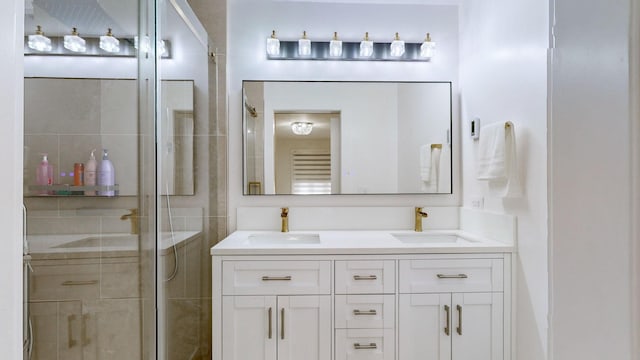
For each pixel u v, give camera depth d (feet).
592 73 0.89
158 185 4.90
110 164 4.38
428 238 7.17
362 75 7.64
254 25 7.55
